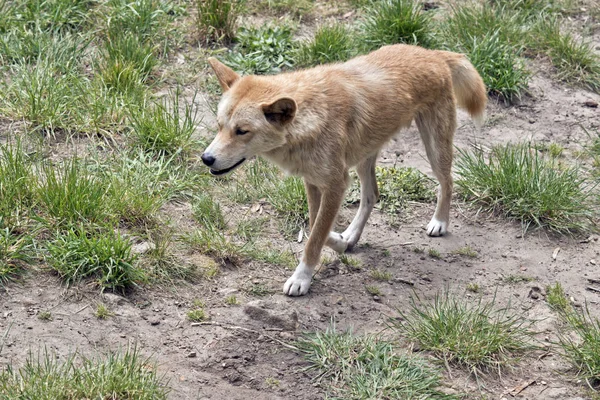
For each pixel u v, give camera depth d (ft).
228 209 28.55
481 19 39.93
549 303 25.29
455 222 29.68
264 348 22.15
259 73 35.86
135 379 19.29
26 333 21.17
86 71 34.17
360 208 27.84
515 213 29.55
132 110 31.09
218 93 34.76
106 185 26.96
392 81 26.32
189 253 25.64
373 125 25.77
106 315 22.36
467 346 22.26
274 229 28.04
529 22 41.50
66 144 29.78
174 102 30.91
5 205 24.47
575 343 23.40
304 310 24.04
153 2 37.93
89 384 18.92
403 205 30.27
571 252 28.19
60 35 34.91
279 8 40.86
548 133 35.27
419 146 34.04
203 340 22.18
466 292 25.68
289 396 20.58
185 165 29.99
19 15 35.73
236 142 23.21
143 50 34.71
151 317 22.81
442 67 27.78
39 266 23.50
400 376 21.11
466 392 21.22
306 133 23.54
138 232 26.05
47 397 18.30
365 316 24.08
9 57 33.86
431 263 27.14
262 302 23.54
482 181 30.63
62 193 25.09
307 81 24.50
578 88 38.65
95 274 23.49
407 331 23.09
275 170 30.78
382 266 26.76
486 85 36.94
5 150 26.76
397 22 37.70
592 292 26.09
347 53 37.11
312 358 21.79
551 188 29.76
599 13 43.70
